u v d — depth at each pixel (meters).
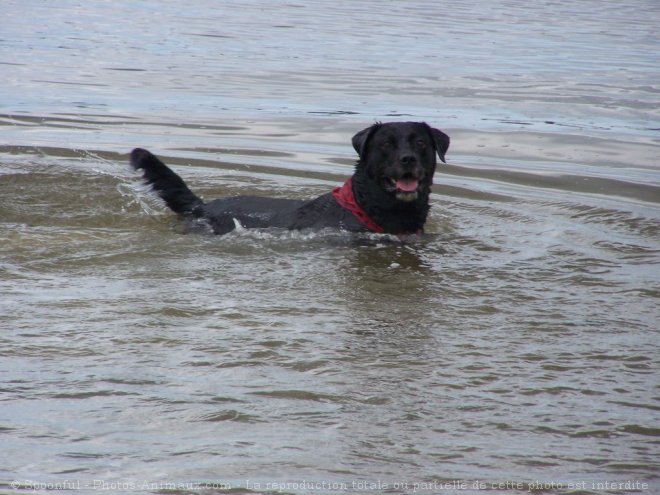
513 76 26.41
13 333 7.33
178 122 19.03
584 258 10.45
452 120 19.73
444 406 6.22
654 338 7.76
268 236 11.22
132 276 9.16
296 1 54.69
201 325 7.72
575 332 7.88
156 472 5.14
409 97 22.53
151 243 10.59
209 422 5.84
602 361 7.18
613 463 5.43
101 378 6.49
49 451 5.36
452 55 31.33
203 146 16.80
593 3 58.94
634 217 12.46
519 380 6.73
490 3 57.00
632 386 6.67
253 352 7.11
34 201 12.74
